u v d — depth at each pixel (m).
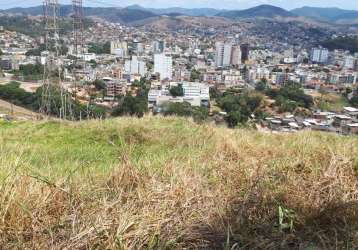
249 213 2.28
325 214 2.26
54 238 1.86
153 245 1.87
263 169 2.98
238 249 1.91
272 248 1.97
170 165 3.01
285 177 2.81
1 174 2.44
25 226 1.96
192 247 1.96
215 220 2.17
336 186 2.61
